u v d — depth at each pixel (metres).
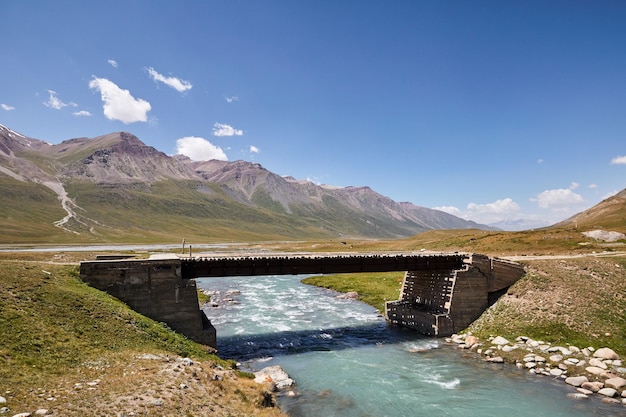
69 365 24.86
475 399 32.09
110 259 50.72
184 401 22.53
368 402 31.42
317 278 103.75
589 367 36.56
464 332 51.25
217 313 64.06
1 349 23.88
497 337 46.41
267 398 29.62
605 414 29.19
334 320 59.97
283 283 102.62
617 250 79.38
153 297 40.88
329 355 43.41
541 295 52.12
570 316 46.97
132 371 25.52
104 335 30.83
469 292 53.56
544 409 30.25
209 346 40.97
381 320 60.44
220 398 25.44
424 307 56.78
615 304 49.19
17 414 17.45
